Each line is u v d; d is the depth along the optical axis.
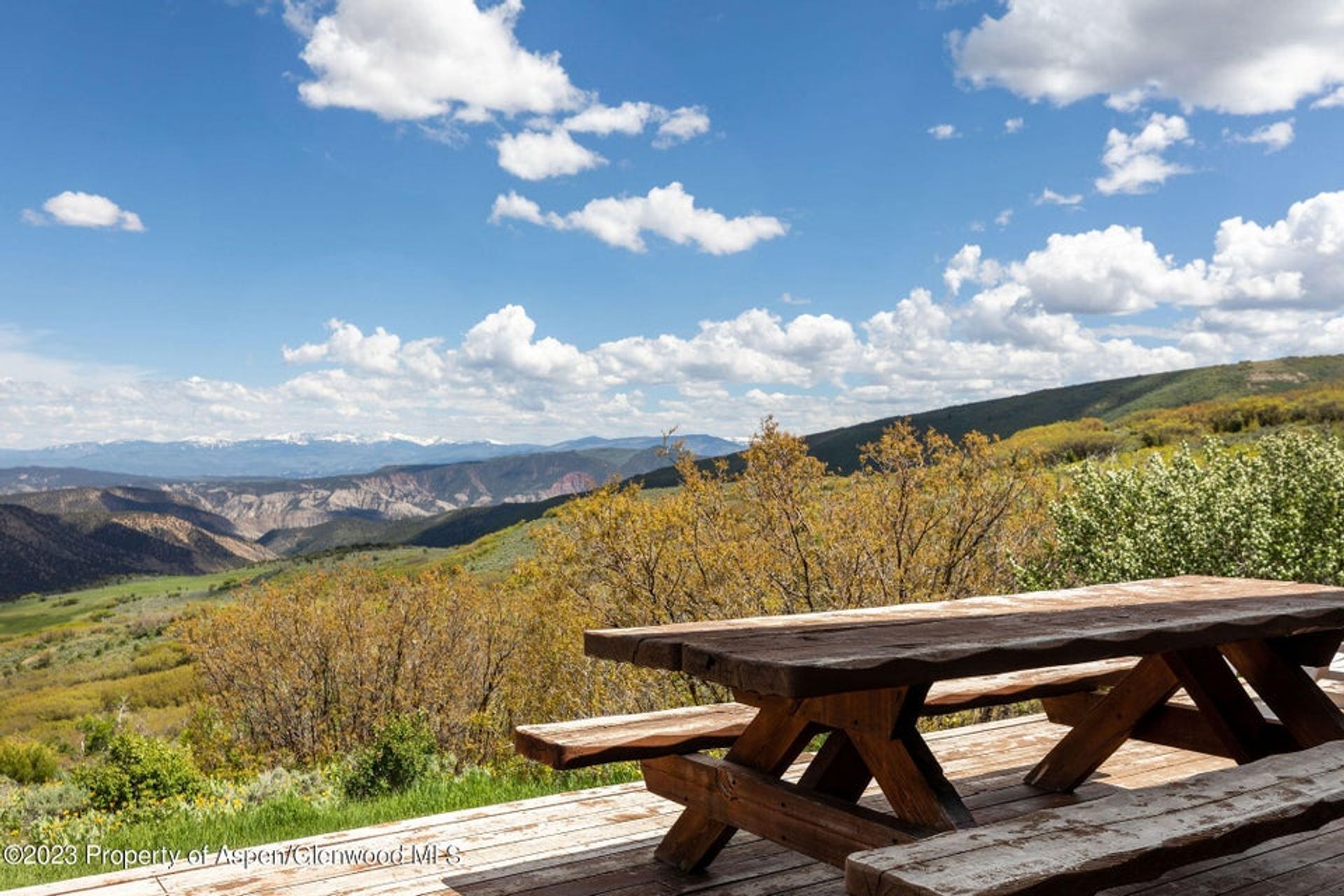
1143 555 10.66
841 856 2.36
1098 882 1.63
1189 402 121.19
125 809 7.99
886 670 1.98
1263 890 2.74
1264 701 3.28
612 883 2.93
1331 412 57.75
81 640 84.31
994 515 9.82
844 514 9.84
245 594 19.69
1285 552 10.49
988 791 3.86
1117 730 3.59
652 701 10.66
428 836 3.39
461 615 19.06
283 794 7.55
